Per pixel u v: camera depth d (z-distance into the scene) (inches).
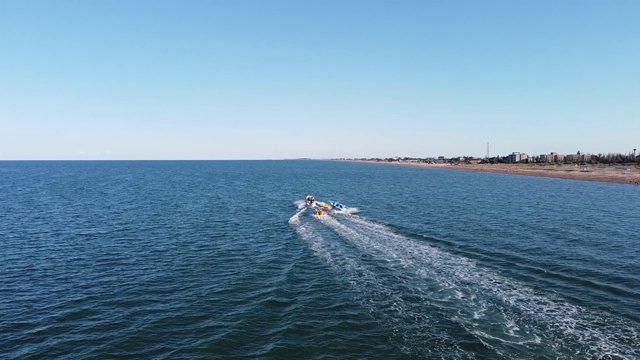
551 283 988.6
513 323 765.3
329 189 3843.5
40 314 865.5
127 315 857.5
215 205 2593.5
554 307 837.2
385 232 1640.0
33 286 1037.8
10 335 770.2
